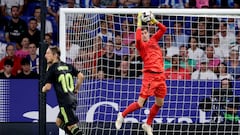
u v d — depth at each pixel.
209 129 31.72
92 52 31.55
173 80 31.59
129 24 32.41
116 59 32.09
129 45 32.25
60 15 29.06
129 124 31.70
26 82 34.16
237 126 31.75
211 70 31.88
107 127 31.62
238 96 31.64
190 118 31.67
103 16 31.95
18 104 33.97
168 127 31.62
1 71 34.44
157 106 27.52
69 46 30.83
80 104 31.05
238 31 32.09
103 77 31.75
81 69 31.14
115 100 31.83
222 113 31.70
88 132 31.38
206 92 31.62
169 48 32.00
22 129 33.69
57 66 26.27
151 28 31.33
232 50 32.03
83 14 30.70
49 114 33.56
